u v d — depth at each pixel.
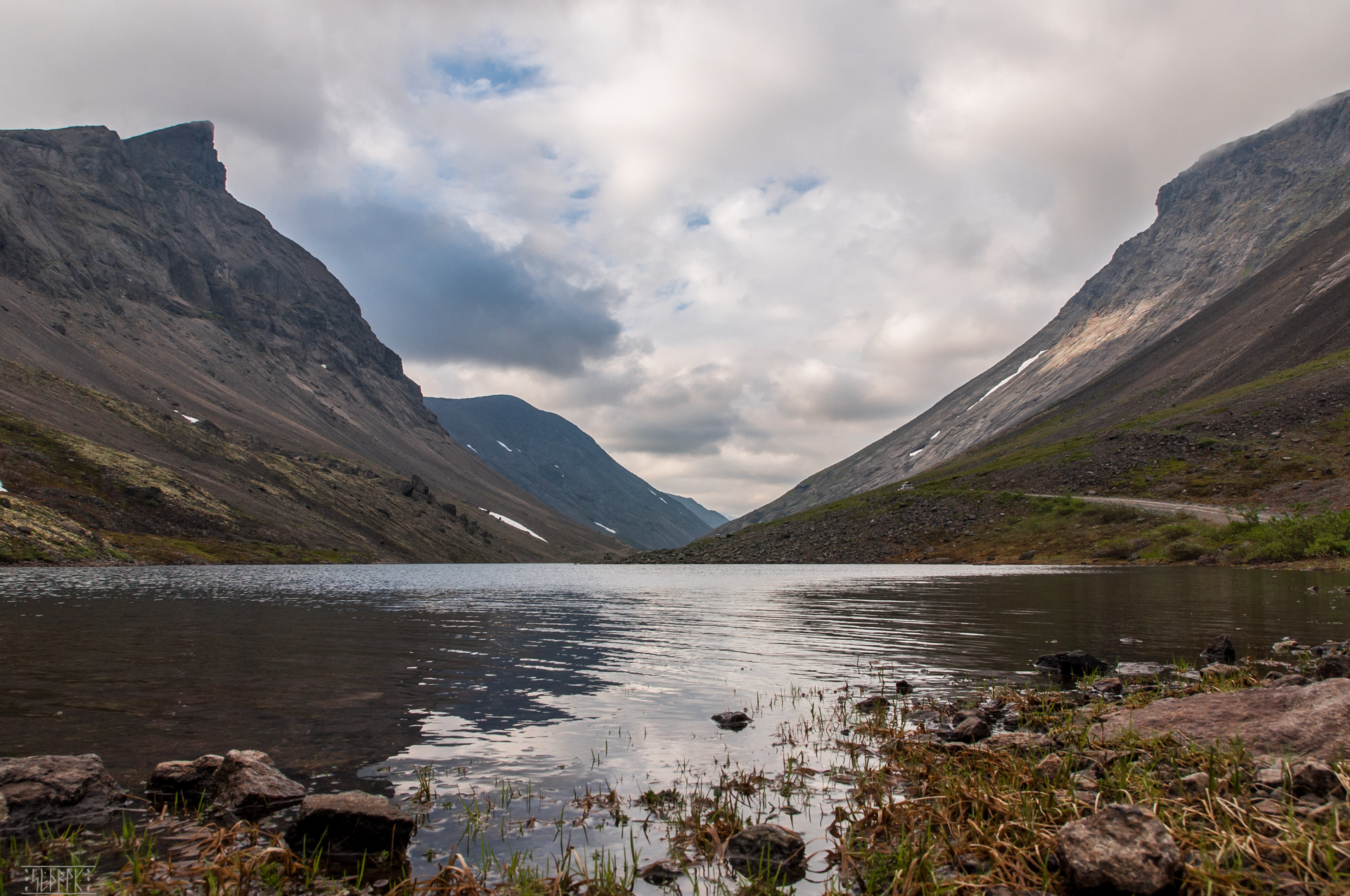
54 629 27.22
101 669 18.77
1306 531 71.56
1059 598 42.03
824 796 9.77
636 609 41.16
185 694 15.88
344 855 7.79
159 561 127.56
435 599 48.94
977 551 111.88
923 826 8.37
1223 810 7.56
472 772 10.73
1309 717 9.91
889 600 44.38
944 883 6.71
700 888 6.95
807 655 22.73
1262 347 185.25
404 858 7.73
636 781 10.34
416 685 17.39
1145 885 6.13
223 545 159.25
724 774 10.65
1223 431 128.00
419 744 12.21
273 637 26.12
